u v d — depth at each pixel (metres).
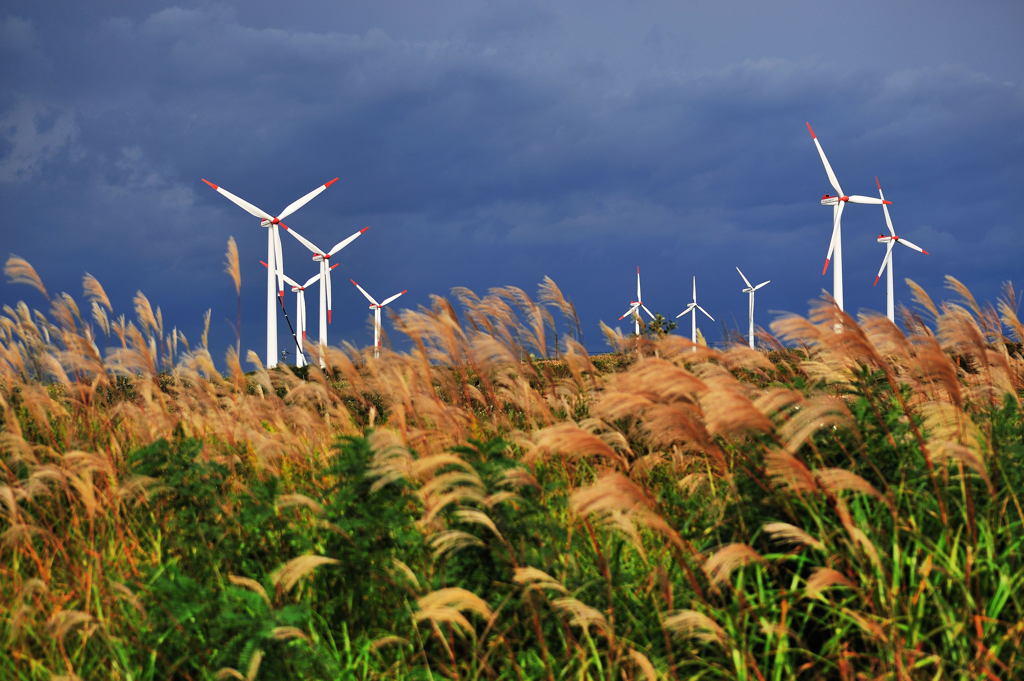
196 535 5.62
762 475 5.31
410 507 5.89
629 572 5.12
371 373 8.73
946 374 5.03
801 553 4.89
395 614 4.86
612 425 6.95
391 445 5.11
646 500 4.27
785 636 4.24
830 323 5.32
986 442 5.16
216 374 9.28
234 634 4.37
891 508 4.51
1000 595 4.25
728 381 4.87
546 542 5.12
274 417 8.60
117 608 5.24
